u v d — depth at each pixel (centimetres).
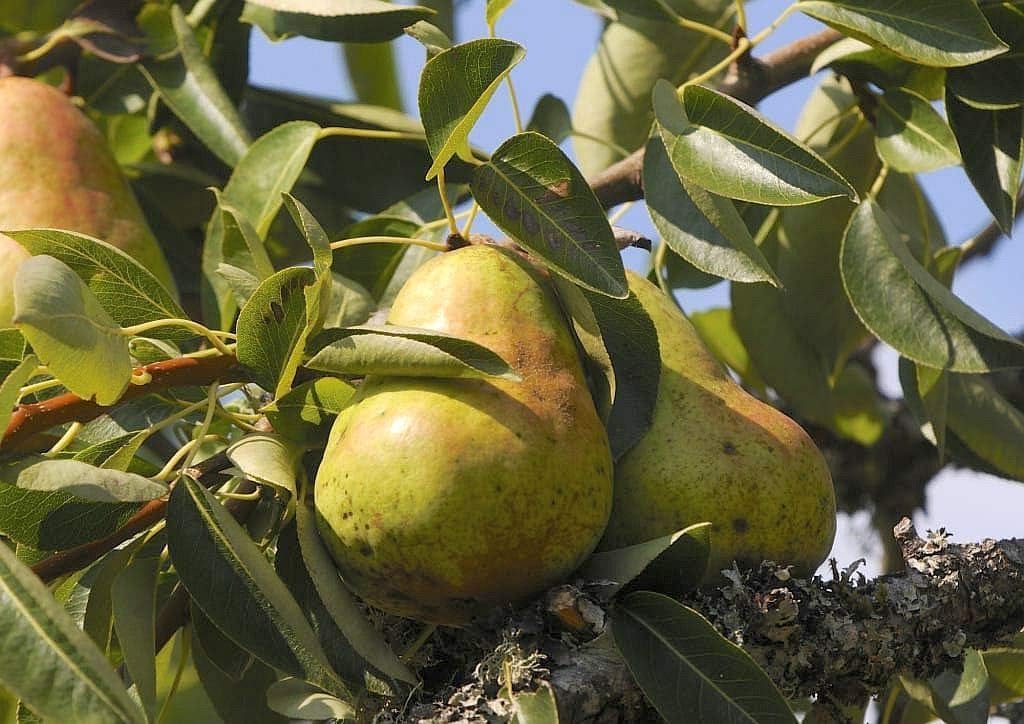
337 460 74
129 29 97
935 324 85
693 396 77
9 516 75
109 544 77
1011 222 87
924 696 81
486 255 77
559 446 73
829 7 85
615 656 73
